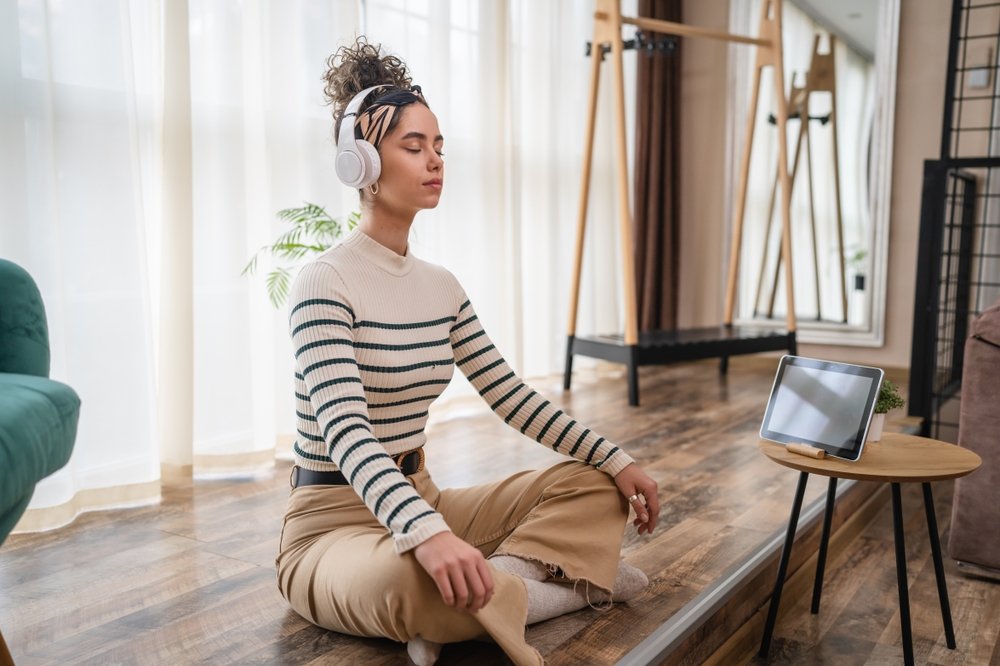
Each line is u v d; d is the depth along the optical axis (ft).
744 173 14.49
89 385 7.45
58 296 7.08
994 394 6.65
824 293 15.19
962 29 13.53
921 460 5.20
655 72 15.07
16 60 6.77
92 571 6.07
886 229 14.34
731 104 15.64
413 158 4.60
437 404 11.35
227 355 8.59
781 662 5.68
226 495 7.95
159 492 7.81
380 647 4.82
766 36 13.92
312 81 9.37
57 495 7.01
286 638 4.96
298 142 9.23
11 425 3.52
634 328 12.14
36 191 6.93
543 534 4.93
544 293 13.70
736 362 15.89
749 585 5.91
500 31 12.08
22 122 6.83
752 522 7.23
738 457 9.37
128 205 7.52
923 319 11.07
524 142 13.30
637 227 15.49
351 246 4.73
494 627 4.07
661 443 10.02
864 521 8.51
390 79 4.97
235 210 8.52
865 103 14.46
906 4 13.92
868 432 5.48
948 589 6.81
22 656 4.76
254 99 8.71
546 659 4.66
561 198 14.10
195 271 8.41
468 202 11.90
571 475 5.08
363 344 4.58
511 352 12.88
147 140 8.09
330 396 4.26
